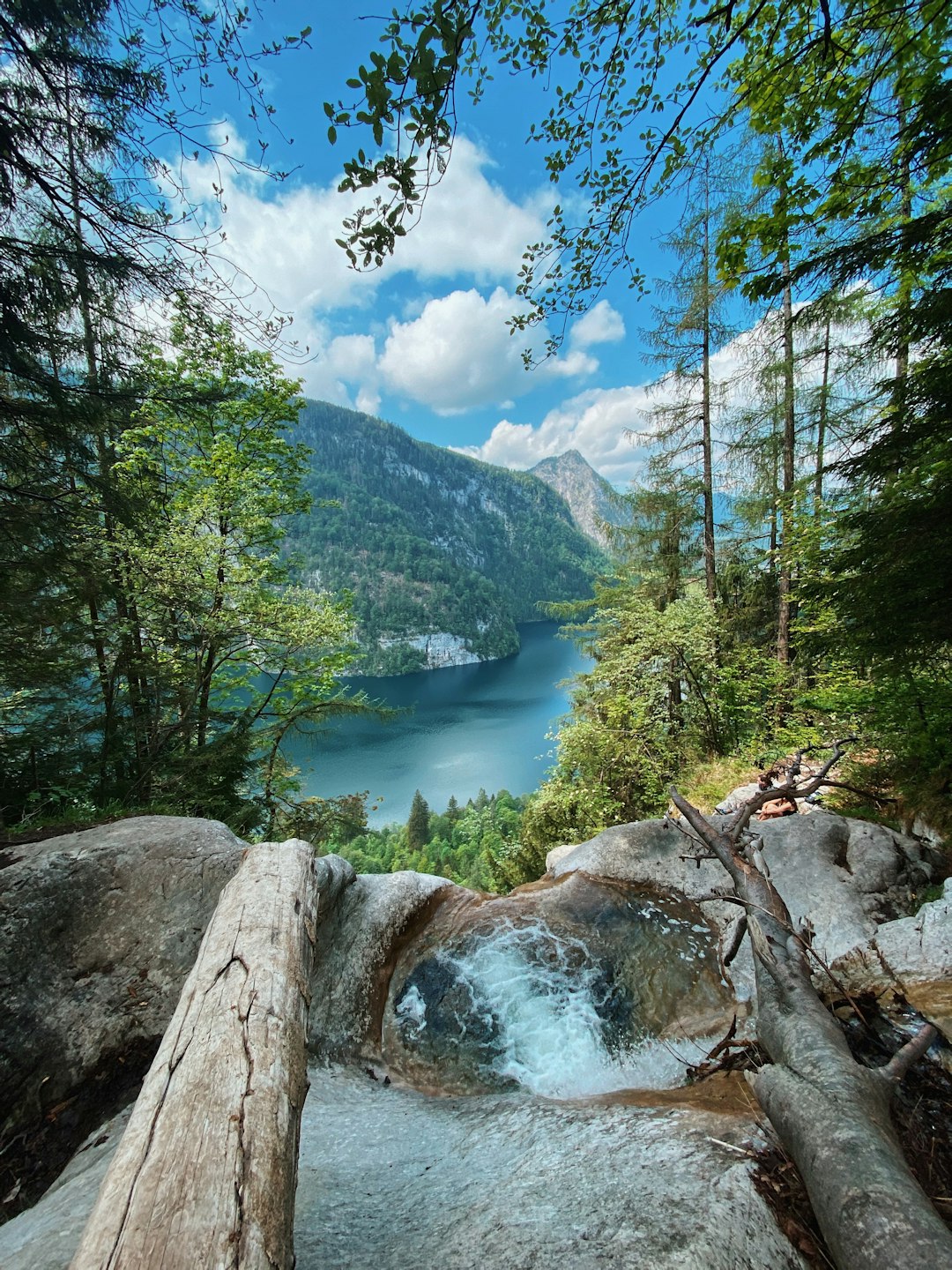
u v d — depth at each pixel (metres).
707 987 3.84
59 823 4.90
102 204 3.52
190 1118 1.42
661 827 5.43
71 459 4.47
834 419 9.48
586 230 2.68
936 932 2.99
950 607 3.68
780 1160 1.71
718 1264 1.29
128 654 7.35
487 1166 2.11
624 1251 1.35
